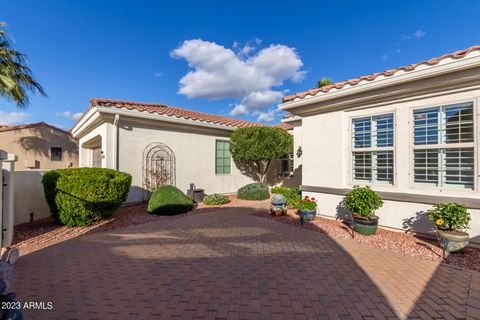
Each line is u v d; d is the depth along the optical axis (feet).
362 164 23.81
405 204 20.80
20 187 24.80
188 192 38.60
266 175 52.60
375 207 20.16
